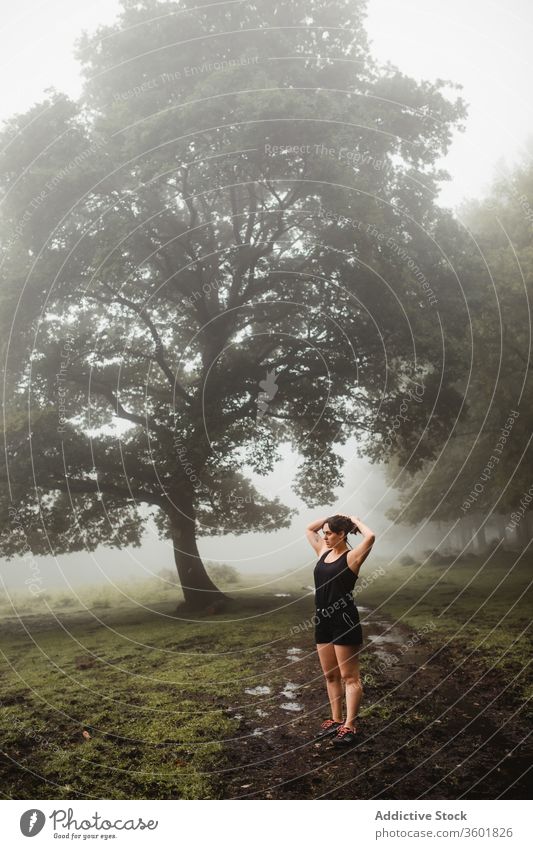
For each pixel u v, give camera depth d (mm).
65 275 15586
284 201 16234
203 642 10570
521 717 5418
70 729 5711
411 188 17406
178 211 17609
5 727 5793
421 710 5812
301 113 13914
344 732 4969
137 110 15711
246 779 4438
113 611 17938
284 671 7848
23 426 15070
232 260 17500
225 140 14695
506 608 11594
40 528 16547
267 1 16750
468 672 7074
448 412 18188
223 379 17438
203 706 6375
